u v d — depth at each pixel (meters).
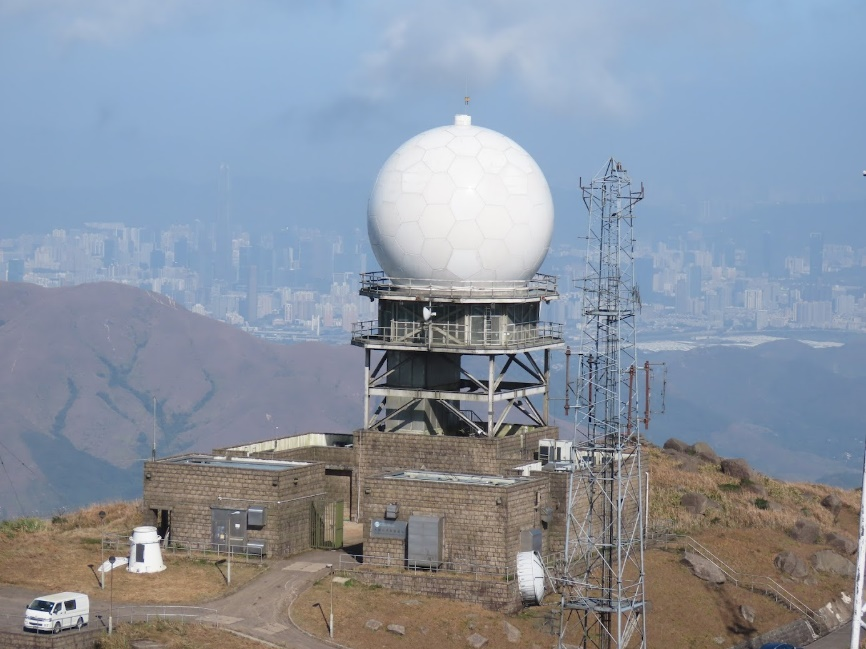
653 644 65.69
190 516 71.88
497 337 82.38
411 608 63.31
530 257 83.88
